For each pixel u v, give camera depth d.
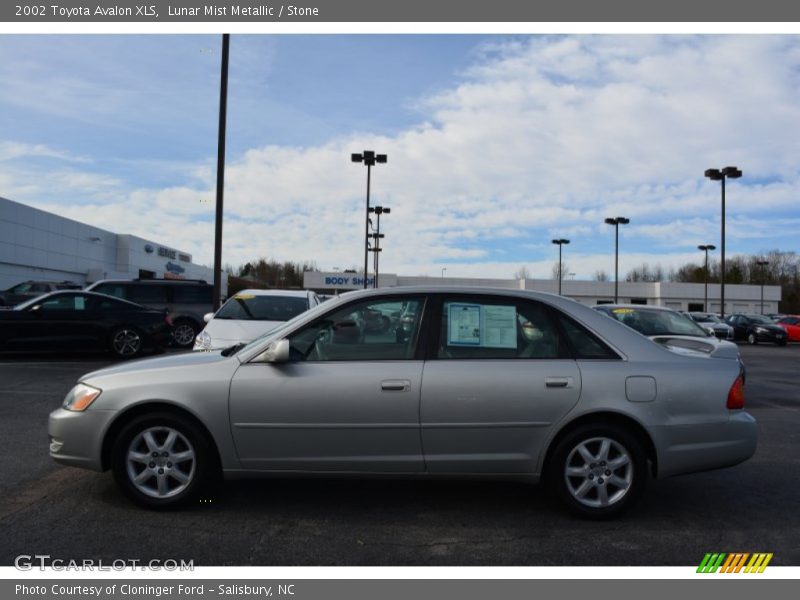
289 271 98.50
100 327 13.55
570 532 4.14
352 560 3.68
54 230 36.81
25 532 3.99
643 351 4.43
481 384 4.24
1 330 12.80
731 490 5.15
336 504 4.63
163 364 4.49
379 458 4.25
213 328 9.27
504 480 4.35
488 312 4.47
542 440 4.26
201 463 4.30
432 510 4.53
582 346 4.41
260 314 10.09
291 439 4.25
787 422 8.32
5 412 7.77
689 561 3.73
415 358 4.33
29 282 26.11
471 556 3.76
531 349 4.38
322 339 4.43
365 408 4.22
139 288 17.22
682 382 4.32
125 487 4.33
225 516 4.32
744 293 75.75
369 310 4.50
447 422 4.23
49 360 13.59
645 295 74.56
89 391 4.35
